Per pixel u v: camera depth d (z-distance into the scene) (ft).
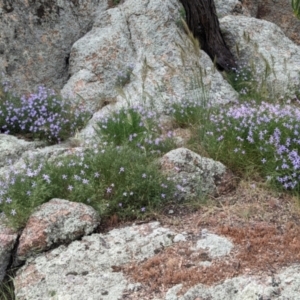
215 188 16.80
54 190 16.16
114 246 14.84
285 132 17.26
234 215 15.87
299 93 23.02
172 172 16.81
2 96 20.95
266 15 29.45
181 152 17.16
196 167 16.94
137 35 23.67
